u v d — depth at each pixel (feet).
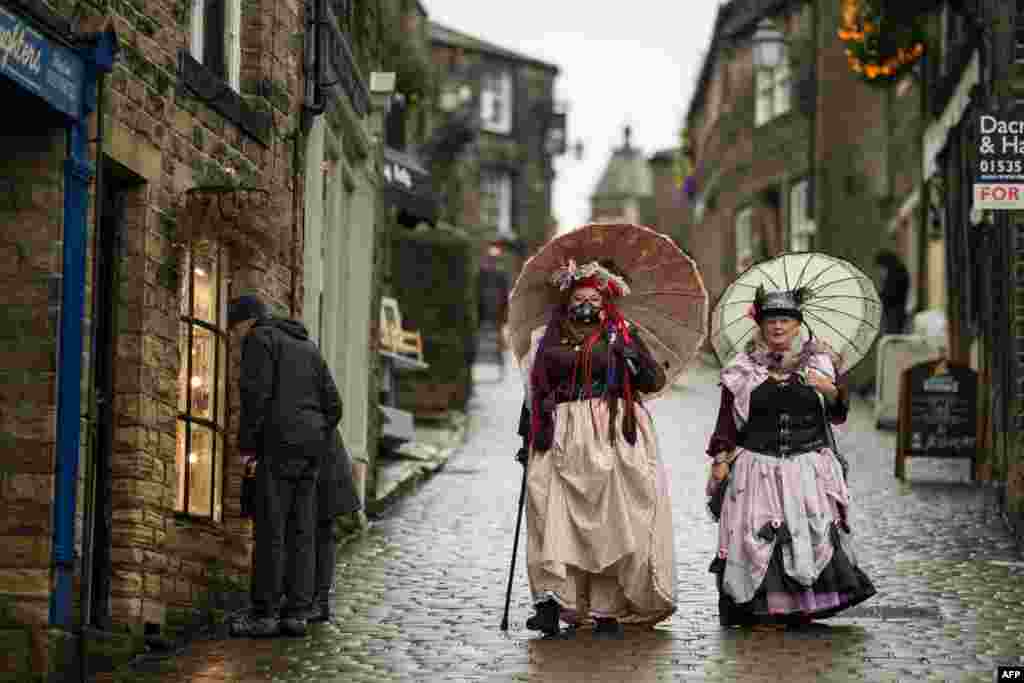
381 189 61.41
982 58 64.49
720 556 36.50
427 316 89.71
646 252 37.06
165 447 35.14
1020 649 33.22
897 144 116.57
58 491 30.71
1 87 29.09
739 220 144.77
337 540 49.55
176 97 36.11
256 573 35.88
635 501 35.22
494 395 106.93
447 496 61.21
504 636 34.99
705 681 29.84
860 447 78.18
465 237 90.79
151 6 34.71
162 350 34.99
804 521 36.11
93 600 33.27
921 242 95.71
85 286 31.48
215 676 31.01
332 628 36.42
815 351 37.22
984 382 65.26
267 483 35.94
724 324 38.45
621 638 34.63
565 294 36.42
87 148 31.50
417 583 42.34
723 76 148.77
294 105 45.65
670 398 103.19
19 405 30.68
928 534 51.39
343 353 56.70
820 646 33.53
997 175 47.37
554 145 205.05
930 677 30.14
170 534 35.37
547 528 35.01
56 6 30.27
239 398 37.32
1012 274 55.72
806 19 129.39
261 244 38.11
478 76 200.44
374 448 57.77
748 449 36.76
